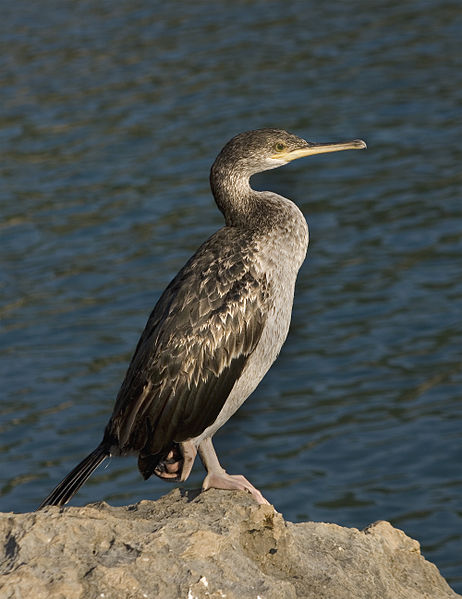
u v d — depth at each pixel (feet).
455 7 122.83
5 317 64.13
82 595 19.33
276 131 29.07
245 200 28.02
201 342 25.85
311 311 63.57
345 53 110.01
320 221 75.72
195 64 109.50
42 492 47.73
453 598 24.29
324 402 54.75
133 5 132.16
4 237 75.20
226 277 26.45
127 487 49.37
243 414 54.29
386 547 24.82
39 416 54.03
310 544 23.91
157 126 93.66
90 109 99.04
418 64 105.50
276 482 48.44
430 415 52.75
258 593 20.34
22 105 101.14
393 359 58.08
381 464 49.32
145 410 25.55
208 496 24.99
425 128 90.63
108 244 73.31
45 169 86.84
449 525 44.78
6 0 137.90
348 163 85.51
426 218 74.69
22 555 20.26
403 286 65.67
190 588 19.80
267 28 119.75
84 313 64.28
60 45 118.32
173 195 80.18
